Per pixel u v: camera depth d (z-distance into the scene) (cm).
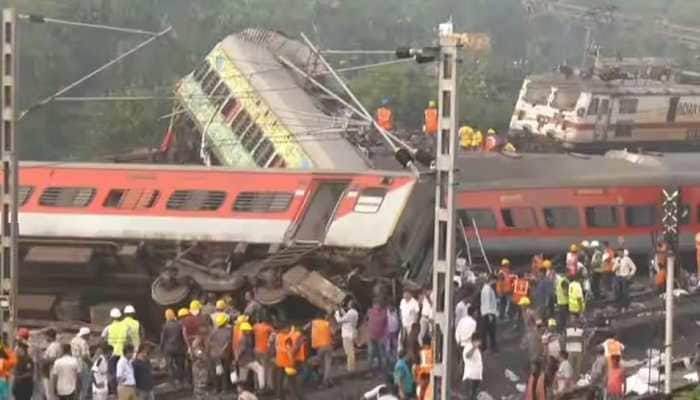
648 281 11512
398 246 9781
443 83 6562
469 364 8019
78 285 10494
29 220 10481
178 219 10294
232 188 10394
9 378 7325
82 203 10525
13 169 8081
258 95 12156
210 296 9219
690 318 10338
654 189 11575
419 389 7462
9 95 8050
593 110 14512
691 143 14962
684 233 11650
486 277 9825
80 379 7844
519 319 9800
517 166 11619
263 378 8188
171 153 14062
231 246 10125
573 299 9394
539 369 7662
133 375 7650
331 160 11062
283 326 9119
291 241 9981
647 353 9500
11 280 8088
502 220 11225
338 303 9094
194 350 8312
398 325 8625
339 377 8688
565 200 11381
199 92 12975
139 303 10481
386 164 11600
